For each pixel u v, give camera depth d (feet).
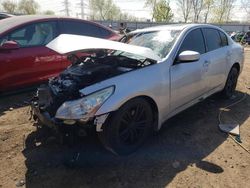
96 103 10.87
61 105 11.28
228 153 12.84
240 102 19.43
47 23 20.66
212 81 16.79
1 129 15.06
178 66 13.80
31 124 15.65
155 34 15.93
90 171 11.46
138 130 12.57
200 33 16.37
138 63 13.16
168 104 13.43
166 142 13.58
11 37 19.04
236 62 19.30
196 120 16.14
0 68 18.26
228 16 173.06
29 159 12.37
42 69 20.01
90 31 22.70
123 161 12.03
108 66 12.90
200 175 11.25
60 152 12.78
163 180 10.96
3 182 11.00
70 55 15.05
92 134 11.25
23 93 20.42
